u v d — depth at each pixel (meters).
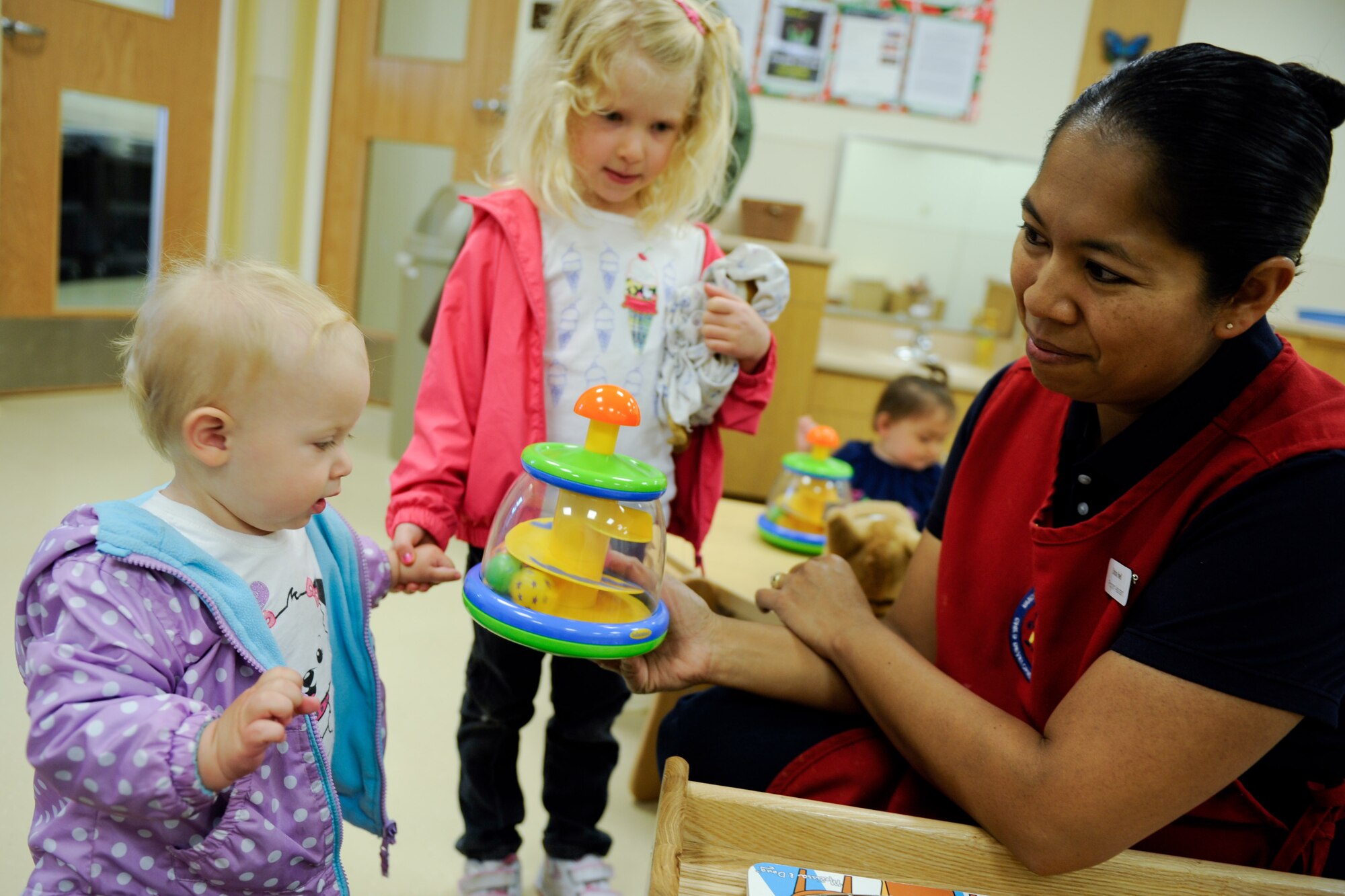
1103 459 0.90
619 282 1.43
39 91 3.52
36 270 3.67
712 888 0.82
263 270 0.92
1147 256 0.75
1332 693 0.78
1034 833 0.81
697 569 1.59
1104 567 0.90
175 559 0.84
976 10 3.95
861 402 3.67
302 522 0.92
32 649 0.78
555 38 1.40
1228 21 3.86
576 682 1.46
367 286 4.56
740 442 3.68
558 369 1.40
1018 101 4.02
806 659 1.06
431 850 1.60
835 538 1.63
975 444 1.10
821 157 4.09
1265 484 0.79
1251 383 0.84
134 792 0.74
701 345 1.43
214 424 0.85
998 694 1.04
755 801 0.86
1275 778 0.92
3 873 1.36
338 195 4.44
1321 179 0.77
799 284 3.54
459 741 1.49
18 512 2.60
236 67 4.16
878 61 4.02
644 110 1.35
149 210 4.02
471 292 1.38
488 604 0.93
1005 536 1.05
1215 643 0.77
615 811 1.80
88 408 3.68
